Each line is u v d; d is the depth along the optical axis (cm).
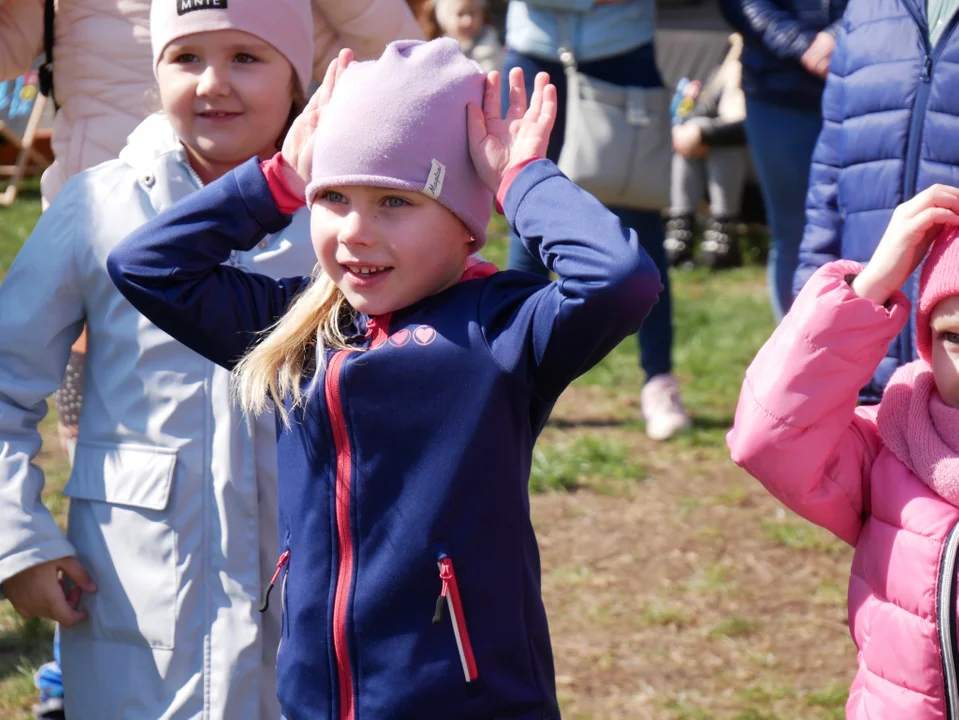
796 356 296
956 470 287
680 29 1413
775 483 306
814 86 678
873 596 302
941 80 432
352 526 287
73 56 454
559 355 274
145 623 353
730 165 1248
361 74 284
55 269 360
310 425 292
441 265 288
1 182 1509
